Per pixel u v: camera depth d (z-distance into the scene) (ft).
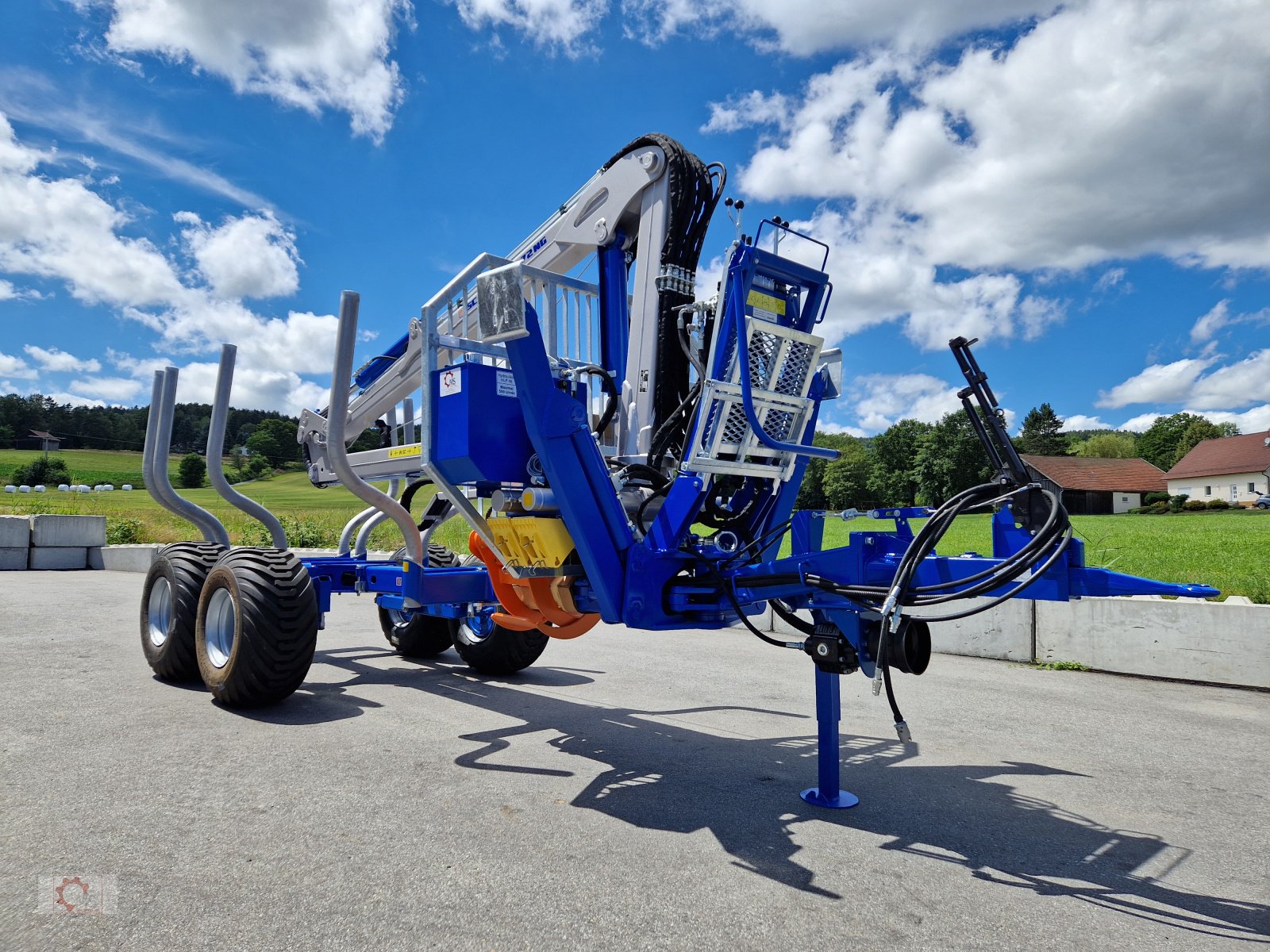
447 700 17.95
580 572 12.96
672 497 12.27
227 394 20.18
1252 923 8.48
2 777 11.91
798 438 13.29
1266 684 19.75
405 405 22.49
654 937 7.86
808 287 13.29
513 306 11.31
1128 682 20.88
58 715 15.56
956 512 10.77
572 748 14.38
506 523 13.03
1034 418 368.89
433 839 10.09
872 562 11.64
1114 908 8.76
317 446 25.81
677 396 16.94
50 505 83.20
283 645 15.96
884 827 10.93
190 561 18.76
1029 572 11.07
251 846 9.70
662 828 10.69
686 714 17.21
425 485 21.62
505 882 8.95
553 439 12.16
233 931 7.77
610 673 21.74
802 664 23.30
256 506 20.74
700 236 17.44
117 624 27.94
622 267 18.58
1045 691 19.79
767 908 8.54
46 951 7.32
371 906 8.32
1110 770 13.65
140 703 16.71
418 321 18.16
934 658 24.40
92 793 11.33
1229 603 21.50
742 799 11.93
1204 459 302.45
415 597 16.96
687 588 12.34
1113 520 134.31
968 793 12.39
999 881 9.34
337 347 16.08
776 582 11.63
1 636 24.67
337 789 11.76
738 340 11.76
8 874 8.84
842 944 7.82
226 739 14.24
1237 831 11.02
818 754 13.00
